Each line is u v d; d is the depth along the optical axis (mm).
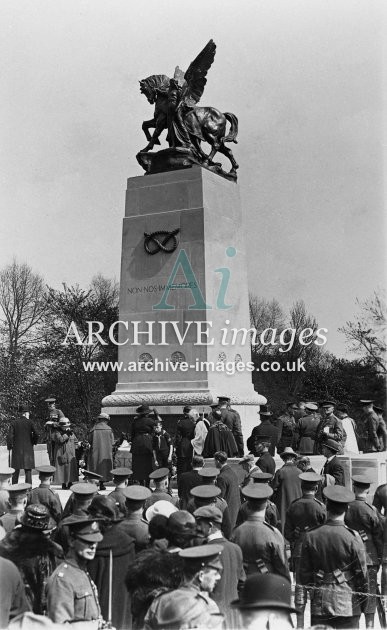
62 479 24516
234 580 8031
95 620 6871
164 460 22516
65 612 6762
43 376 64062
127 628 8195
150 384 28500
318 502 11555
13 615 6715
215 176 29875
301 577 8688
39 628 6383
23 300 71188
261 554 9102
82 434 59219
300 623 9508
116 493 11352
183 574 6383
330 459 15266
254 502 9297
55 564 7984
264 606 5125
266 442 16969
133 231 29625
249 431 28281
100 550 8305
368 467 18594
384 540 10867
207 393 27172
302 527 11453
